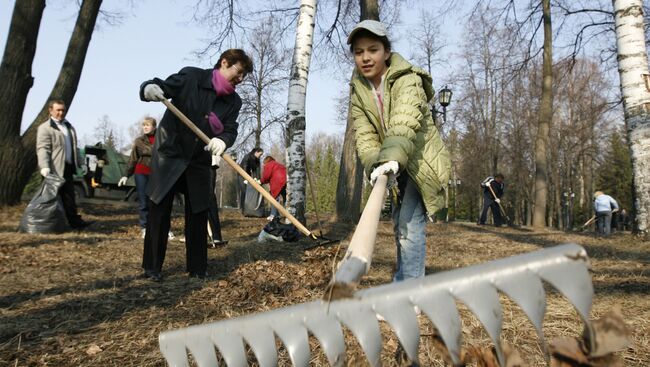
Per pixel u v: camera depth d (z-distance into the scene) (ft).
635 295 13.28
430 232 39.47
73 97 36.58
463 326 9.82
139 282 15.03
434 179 9.75
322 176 202.80
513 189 152.35
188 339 4.13
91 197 52.01
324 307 3.47
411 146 7.55
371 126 9.99
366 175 9.70
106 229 31.12
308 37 30.37
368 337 3.25
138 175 27.37
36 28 34.63
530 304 2.87
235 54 15.17
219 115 15.31
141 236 27.50
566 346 3.19
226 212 51.98
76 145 29.37
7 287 14.30
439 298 3.12
